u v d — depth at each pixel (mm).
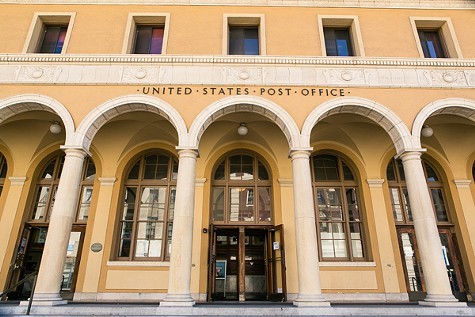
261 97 9586
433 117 10742
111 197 11508
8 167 11805
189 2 11141
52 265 7691
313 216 8273
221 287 11367
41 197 11953
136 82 9727
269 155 12234
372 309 7246
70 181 8461
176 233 8078
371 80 9922
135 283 10555
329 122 11383
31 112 10555
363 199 11812
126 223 11648
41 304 7254
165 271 10711
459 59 10211
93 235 11016
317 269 7812
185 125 9211
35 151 11938
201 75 9852
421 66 10133
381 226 11320
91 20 10797
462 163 12133
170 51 10297
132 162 12305
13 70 9758
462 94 9828
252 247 11875
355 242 11594
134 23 11078
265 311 7164
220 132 11844
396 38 10734
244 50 10992
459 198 11703
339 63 10078
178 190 8492
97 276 10555
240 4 11156
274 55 10141
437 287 7754
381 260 10945
